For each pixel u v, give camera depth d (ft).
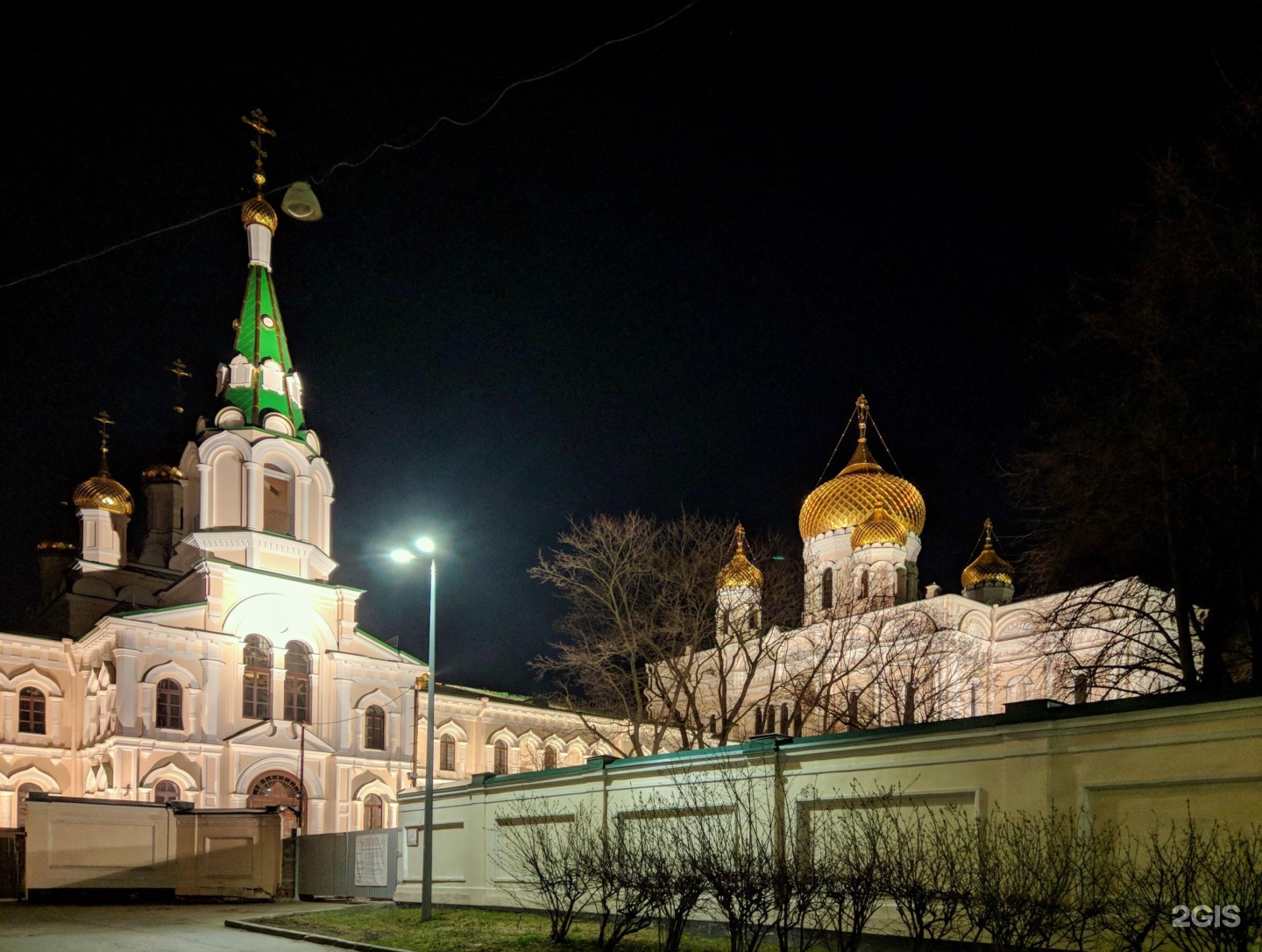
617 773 63.21
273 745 141.28
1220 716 36.68
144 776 128.47
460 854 77.46
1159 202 59.16
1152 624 68.28
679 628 97.35
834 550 173.06
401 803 86.28
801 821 50.80
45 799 96.63
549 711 180.86
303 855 101.35
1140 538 61.21
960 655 131.44
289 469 158.30
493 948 51.24
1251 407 55.26
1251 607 55.21
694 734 98.68
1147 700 38.73
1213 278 56.08
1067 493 62.13
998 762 43.19
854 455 181.57
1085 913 35.65
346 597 155.84
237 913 80.64
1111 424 60.44
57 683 139.44
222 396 159.84
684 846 49.19
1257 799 35.42
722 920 53.83
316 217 57.57
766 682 148.66
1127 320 59.47
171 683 135.33
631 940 52.85
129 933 65.51
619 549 100.48
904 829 45.60
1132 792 38.88
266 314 164.55
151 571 168.45
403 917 68.18
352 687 153.17
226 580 144.05
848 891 40.96
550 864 58.39
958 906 42.32
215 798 134.00
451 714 169.48
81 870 96.73
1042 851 39.65
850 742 49.29
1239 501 54.60
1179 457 56.18
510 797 72.38
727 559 102.17
